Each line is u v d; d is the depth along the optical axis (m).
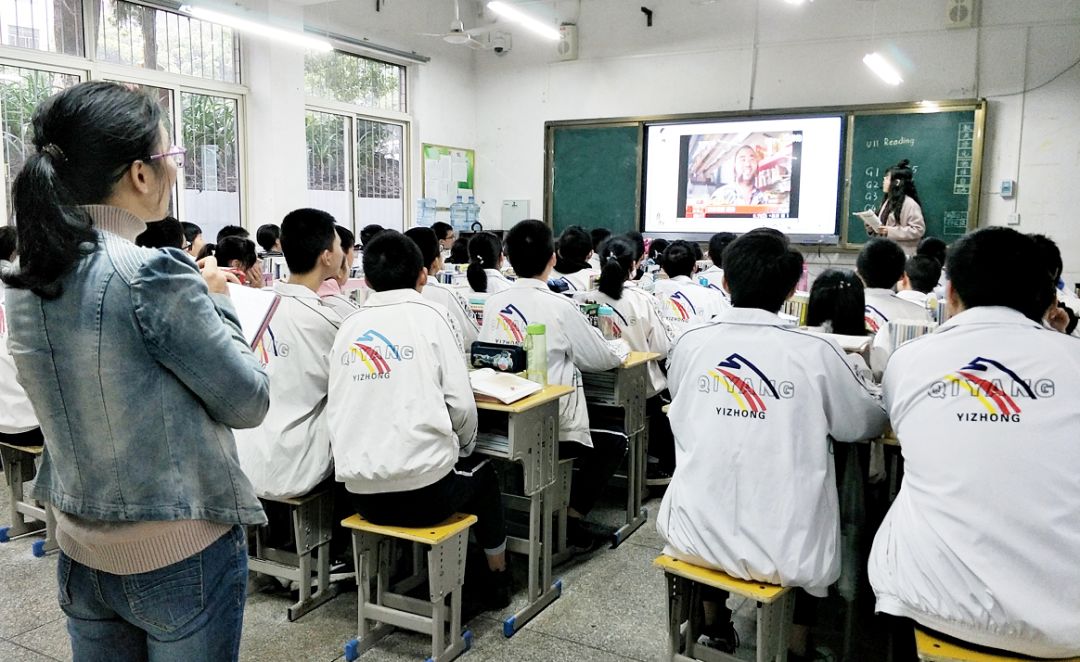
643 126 7.75
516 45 8.41
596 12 7.98
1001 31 6.40
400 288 2.22
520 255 2.85
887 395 1.69
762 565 1.73
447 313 2.23
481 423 2.54
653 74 7.77
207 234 6.32
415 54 7.80
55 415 1.09
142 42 5.71
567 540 3.04
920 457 1.54
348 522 2.22
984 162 6.55
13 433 2.85
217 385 1.10
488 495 2.41
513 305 2.83
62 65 5.20
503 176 8.65
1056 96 6.29
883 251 3.04
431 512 2.14
